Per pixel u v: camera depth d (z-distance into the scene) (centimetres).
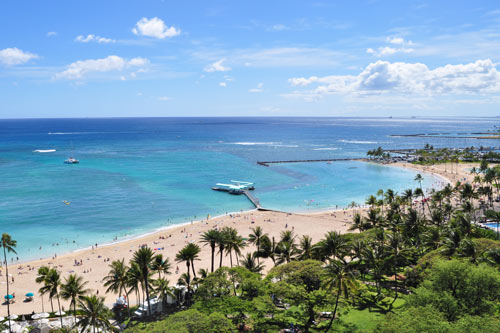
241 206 16400
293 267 6569
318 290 5991
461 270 5394
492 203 14688
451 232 7344
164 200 17088
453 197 16500
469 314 4809
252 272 6894
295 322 5878
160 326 4778
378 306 6381
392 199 13038
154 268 6719
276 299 6425
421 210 14750
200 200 17275
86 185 19512
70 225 13200
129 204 16188
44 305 7356
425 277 6469
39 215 14225
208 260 9919
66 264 9675
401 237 7856
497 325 4038
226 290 6269
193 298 6338
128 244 11288
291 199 17738
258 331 5584
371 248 7350
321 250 7331
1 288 8156
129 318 6278
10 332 5925
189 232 12506
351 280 5478
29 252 10688
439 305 4894
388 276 7825
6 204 15562
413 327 4147
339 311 6125
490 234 9569
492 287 5084
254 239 8156
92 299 5406
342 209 15888
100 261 9888
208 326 4856
